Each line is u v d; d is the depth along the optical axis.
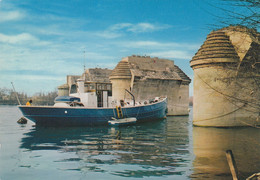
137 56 43.06
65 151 11.92
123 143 14.10
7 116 41.88
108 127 23.47
